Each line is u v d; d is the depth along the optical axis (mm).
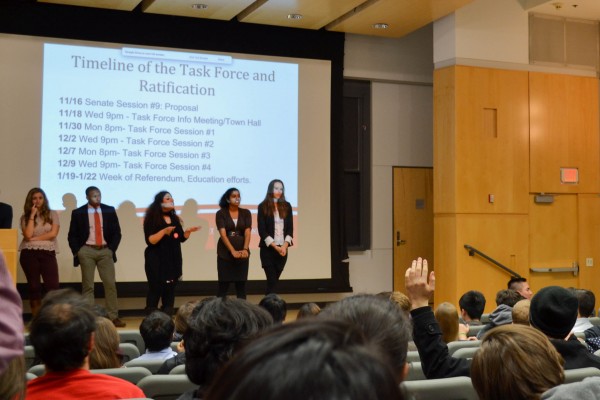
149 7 8547
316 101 9641
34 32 8414
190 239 9016
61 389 1959
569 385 1465
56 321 1980
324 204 9633
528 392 1610
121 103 8758
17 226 8266
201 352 1657
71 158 8531
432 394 2297
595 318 4871
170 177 8945
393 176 10336
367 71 10117
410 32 10227
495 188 9352
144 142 8844
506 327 1740
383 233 10258
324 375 491
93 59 8656
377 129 10266
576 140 9852
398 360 1239
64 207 8484
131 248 8727
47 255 7699
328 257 9625
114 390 2008
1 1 8273
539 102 9641
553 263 9664
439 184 9398
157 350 3576
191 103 9062
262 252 7883
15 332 827
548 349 1661
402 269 10336
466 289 9148
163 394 2512
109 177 8680
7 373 1071
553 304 2543
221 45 9211
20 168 8328
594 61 10023
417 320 2439
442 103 9359
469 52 9258
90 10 8641
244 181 9273
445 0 8359
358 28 9586
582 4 9336
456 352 3080
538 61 9664
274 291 7891
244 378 500
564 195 9781
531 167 9562
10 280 863
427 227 10492
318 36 9672
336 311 1291
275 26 9477
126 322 8469
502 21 9461
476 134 9281
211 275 9078
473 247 9219
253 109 9344
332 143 9680
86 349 2023
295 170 9516
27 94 8383
